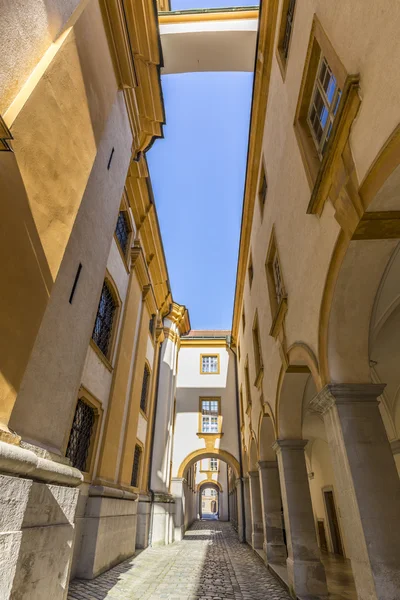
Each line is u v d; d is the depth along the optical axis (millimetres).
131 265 12531
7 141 2830
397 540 3557
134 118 7398
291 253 6191
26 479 2658
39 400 3420
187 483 24656
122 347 10914
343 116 3459
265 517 10336
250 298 13086
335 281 4199
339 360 4402
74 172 4109
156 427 16938
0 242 2770
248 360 14383
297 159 5594
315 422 11367
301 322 5645
